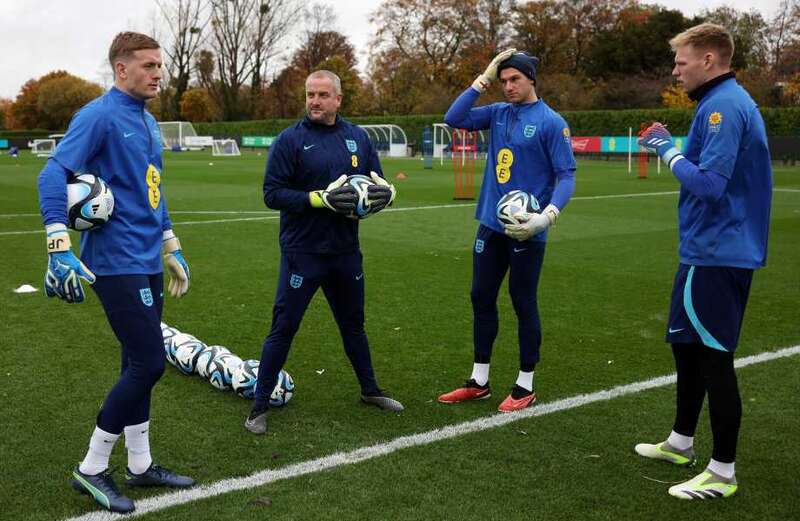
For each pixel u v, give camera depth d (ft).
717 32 11.19
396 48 197.16
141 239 11.09
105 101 10.82
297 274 13.92
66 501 11.14
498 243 15.07
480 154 128.57
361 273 14.73
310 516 10.64
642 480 11.99
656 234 39.40
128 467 11.63
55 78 236.84
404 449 13.00
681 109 131.13
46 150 147.74
